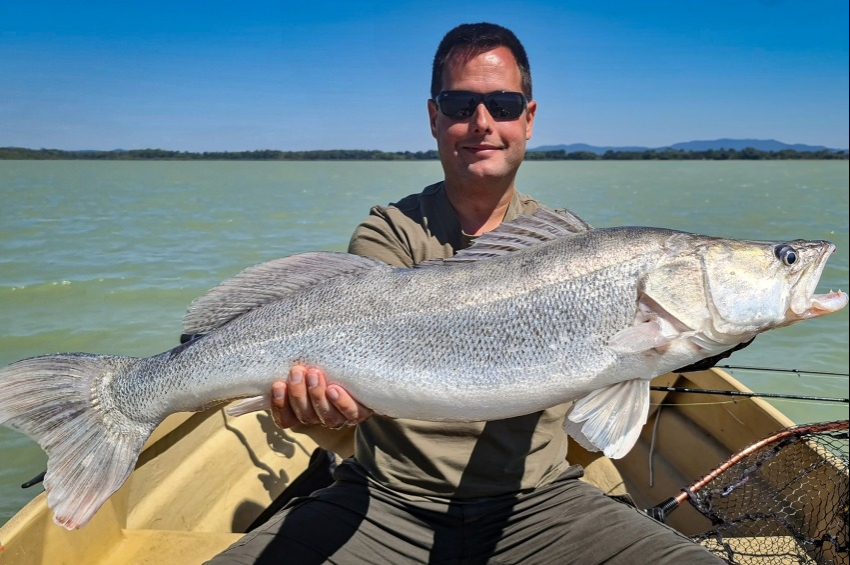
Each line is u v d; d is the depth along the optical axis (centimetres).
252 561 73
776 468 101
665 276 76
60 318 266
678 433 130
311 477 126
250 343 75
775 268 79
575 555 75
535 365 74
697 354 78
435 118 101
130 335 251
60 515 71
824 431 97
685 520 115
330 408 75
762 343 278
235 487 120
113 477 74
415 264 85
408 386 74
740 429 116
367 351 74
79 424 74
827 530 89
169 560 91
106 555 92
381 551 78
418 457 81
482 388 74
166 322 266
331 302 77
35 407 74
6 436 171
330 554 75
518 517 80
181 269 345
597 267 76
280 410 75
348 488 84
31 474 154
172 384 75
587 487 84
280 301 78
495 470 80
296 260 80
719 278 77
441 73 95
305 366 74
